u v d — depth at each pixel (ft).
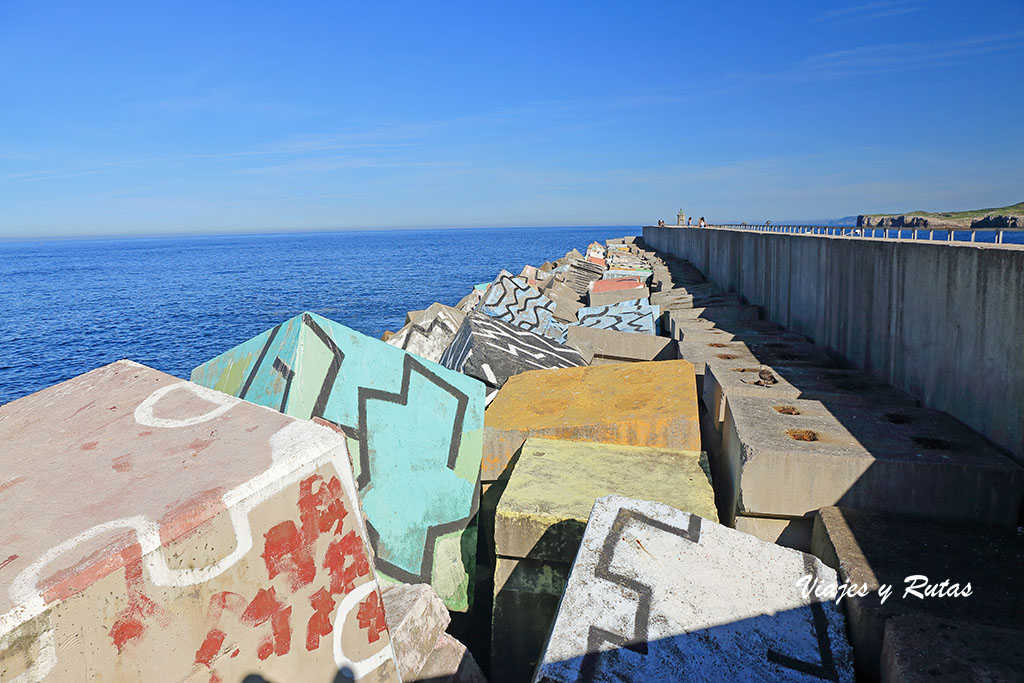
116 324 97.66
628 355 24.86
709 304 34.63
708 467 12.12
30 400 7.93
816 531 10.09
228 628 5.31
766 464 10.37
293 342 11.68
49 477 5.89
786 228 31.86
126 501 5.31
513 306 30.91
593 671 6.90
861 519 9.80
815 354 20.13
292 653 5.74
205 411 6.98
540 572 10.24
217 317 103.71
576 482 11.32
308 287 156.66
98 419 7.06
